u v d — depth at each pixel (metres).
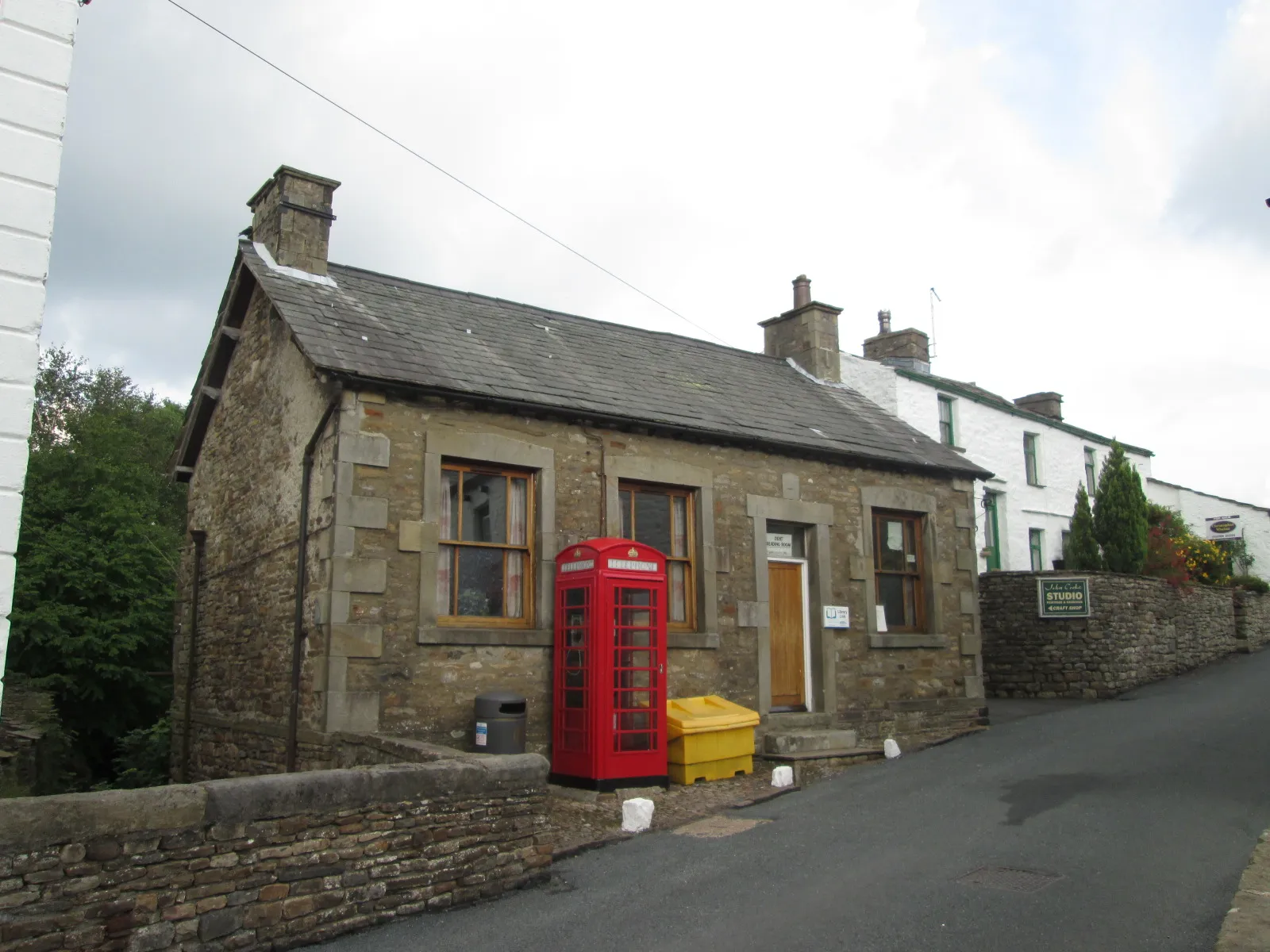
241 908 5.34
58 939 4.69
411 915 6.06
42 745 13.66
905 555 14.34
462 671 9.81
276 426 11.06
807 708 12.79
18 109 4.96
